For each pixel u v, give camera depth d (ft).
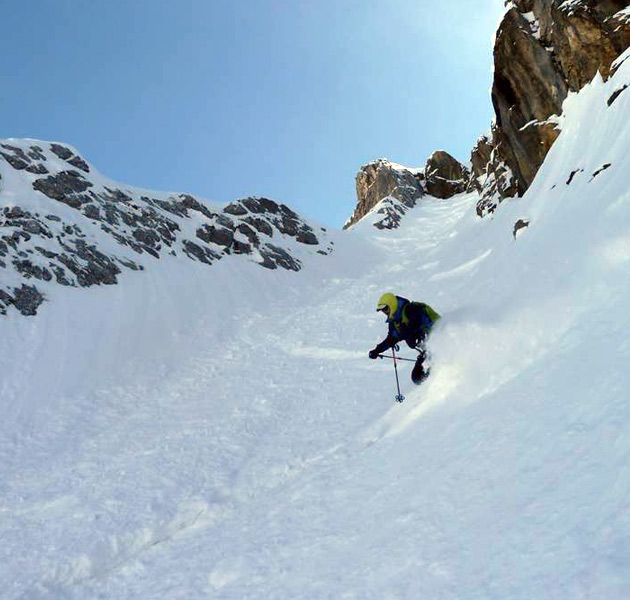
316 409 32.40
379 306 21.03
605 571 5.44
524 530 7.13
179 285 62.59
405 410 20.17
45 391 37.70
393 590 7.79
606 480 6.89
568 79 49.24
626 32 42.06
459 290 48.80
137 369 44.04
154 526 21.91
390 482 12.89
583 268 15.57
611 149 30.68
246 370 44.19
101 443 32.22
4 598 18.56
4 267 48.32
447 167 177.17
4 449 31.17
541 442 9.10
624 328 10.67
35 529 23.02
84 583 18.74
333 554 10.73
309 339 51.08
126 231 68.03
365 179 192.65
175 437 31.83
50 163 70.64
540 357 13.28
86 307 49.65
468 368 16.49
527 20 54.75
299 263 90.33
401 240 121.60
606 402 8.67
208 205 93.61
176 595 13.57
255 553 13.62
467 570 7.14
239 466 26.37
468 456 10.73
